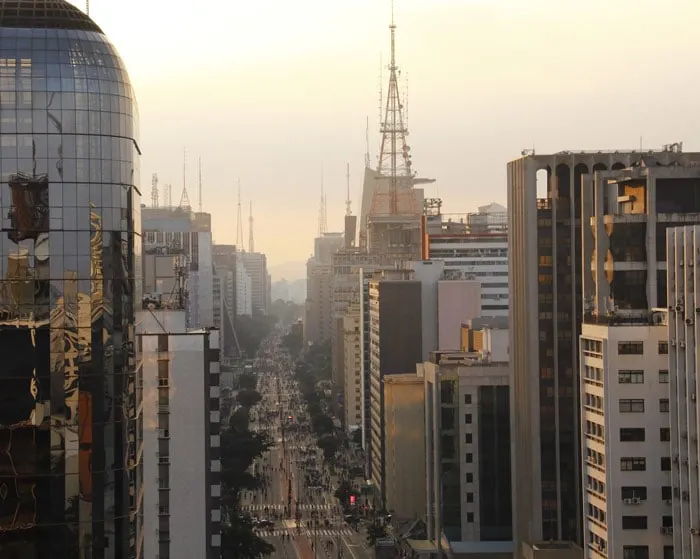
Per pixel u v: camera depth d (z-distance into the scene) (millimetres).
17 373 125312
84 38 127500
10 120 124688
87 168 126062
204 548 186875
